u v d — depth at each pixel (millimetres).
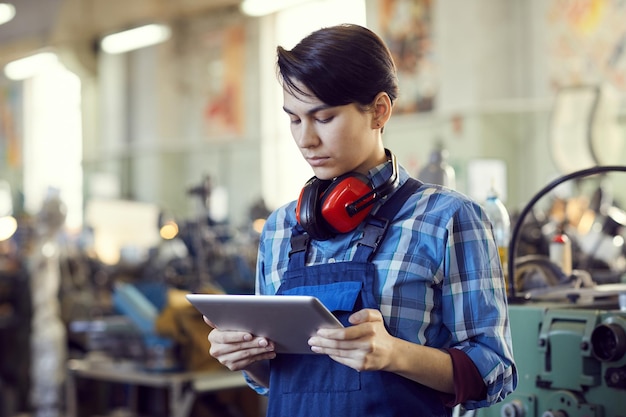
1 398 6000
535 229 2959
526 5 8625
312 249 1553
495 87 8680
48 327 5484
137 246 5914
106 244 5664
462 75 8789
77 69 13578
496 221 2354
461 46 8820
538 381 1886
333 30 1455
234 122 12086
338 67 1416
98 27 13305
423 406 1434
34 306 5609
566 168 3938
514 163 7820
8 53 14773
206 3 12250
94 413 4633
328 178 1518
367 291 1438
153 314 3939
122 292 4074
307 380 1471
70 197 13297
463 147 7863
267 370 1646
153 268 5516
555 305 1985
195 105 12547
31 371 5977
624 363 1729
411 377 1388
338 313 1445
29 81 15562
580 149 3887
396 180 1511
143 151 11602
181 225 4367
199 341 3879
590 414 1782
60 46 13500
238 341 1469
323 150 1471
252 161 10266
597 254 2986
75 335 5602
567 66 8328
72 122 14484
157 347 3936
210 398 4043
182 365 3924
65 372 5477
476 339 1448
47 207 5621
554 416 1825
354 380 1435
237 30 12055
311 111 1444
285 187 10016
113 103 13305
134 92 13086
